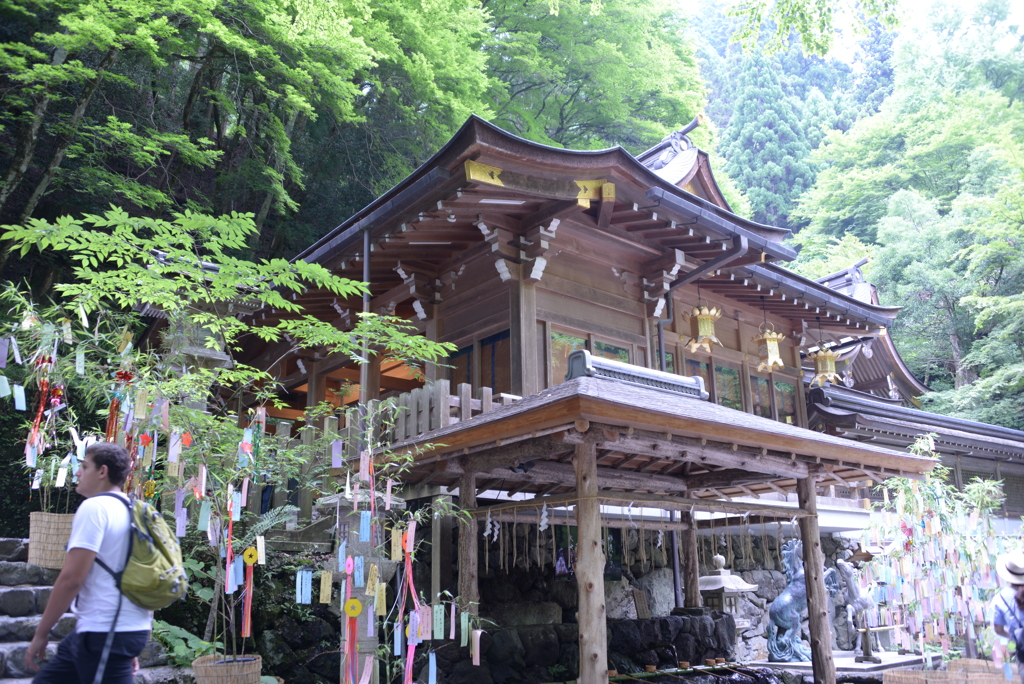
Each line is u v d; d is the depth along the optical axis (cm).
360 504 551
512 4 2214
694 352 1352
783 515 803
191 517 622
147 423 473
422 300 1167
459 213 996
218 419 542
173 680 479
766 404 1489
